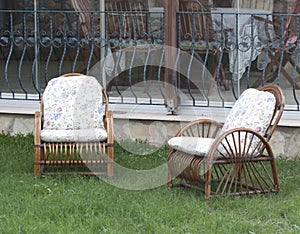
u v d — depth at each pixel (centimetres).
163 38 1055
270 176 875
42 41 1084
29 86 1192
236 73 1117
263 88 853
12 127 1067
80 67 1134
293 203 771
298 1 1110
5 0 1202
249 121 820
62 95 935
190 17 1105
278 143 1001
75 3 1158
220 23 1108
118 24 1145
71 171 905
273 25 1104
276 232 693
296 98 1081
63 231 681
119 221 714
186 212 737
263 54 1126
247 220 725
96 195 791
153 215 726
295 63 1028
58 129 916
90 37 1138
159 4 1134
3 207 750
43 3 1190
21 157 959
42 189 812
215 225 700
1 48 1224
